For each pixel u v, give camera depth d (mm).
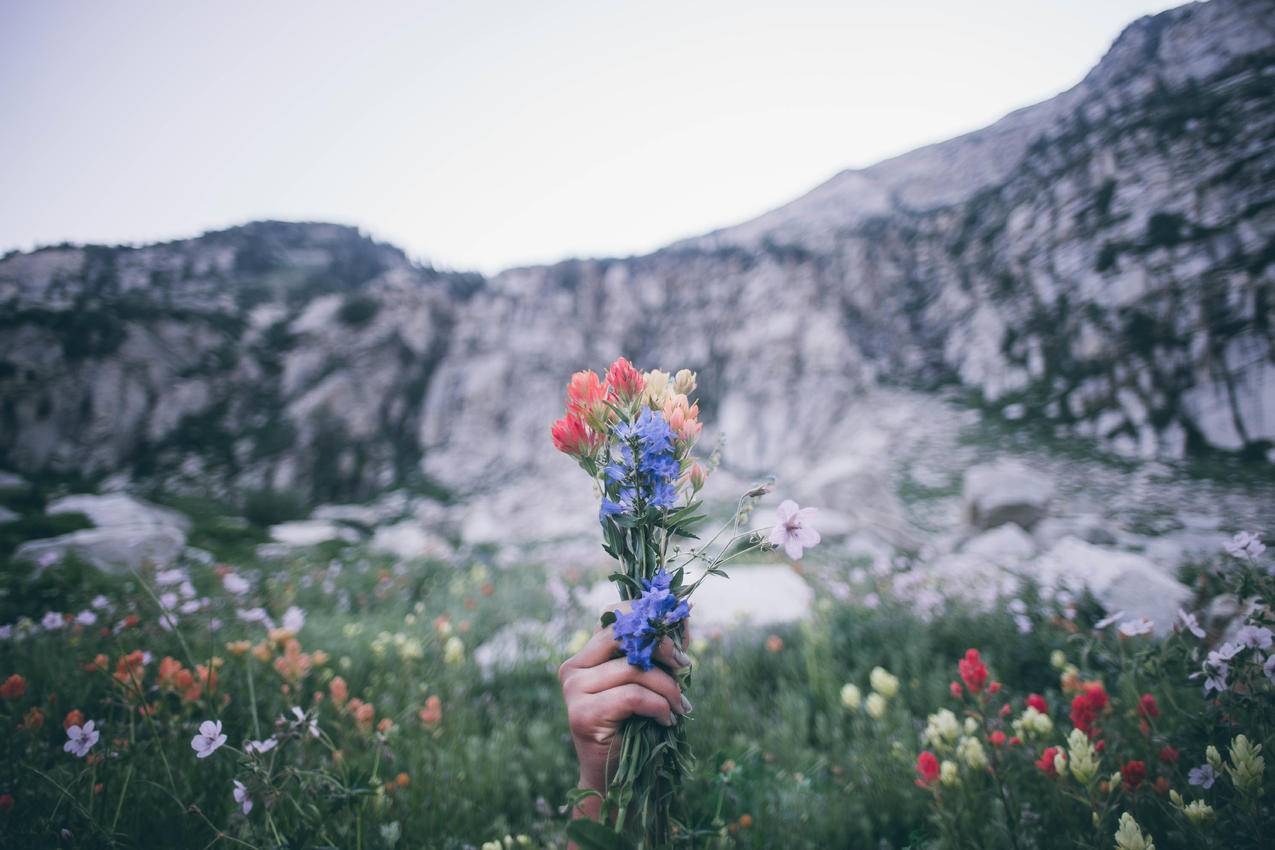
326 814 1645
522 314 35125
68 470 23438
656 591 1005
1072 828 1693
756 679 4055
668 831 1054
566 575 8570
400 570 9727
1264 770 1381
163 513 12742
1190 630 1769
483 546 16688
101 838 1560
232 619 4184
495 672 4316
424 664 3916
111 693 2131
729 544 1111
